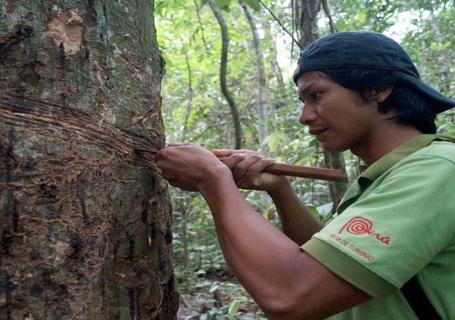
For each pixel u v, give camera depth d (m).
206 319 3.30
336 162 2.63
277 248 1.03
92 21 1.12
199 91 7.30
